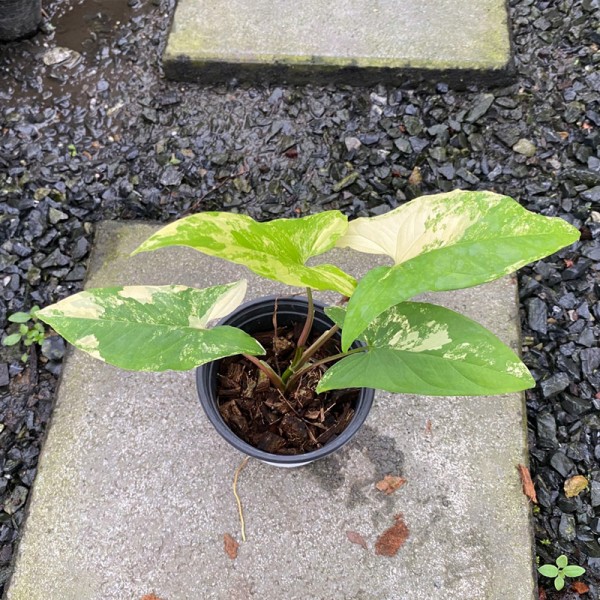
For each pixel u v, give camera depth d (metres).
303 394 1.33
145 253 1.78
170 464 1.47
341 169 1.96
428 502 1.41
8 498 1.52
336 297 1.69
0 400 1.64
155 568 1.36
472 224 0.91
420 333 1.01
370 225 1.04
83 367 1.60
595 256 1.78
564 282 1.76
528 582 1.33
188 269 1.75
